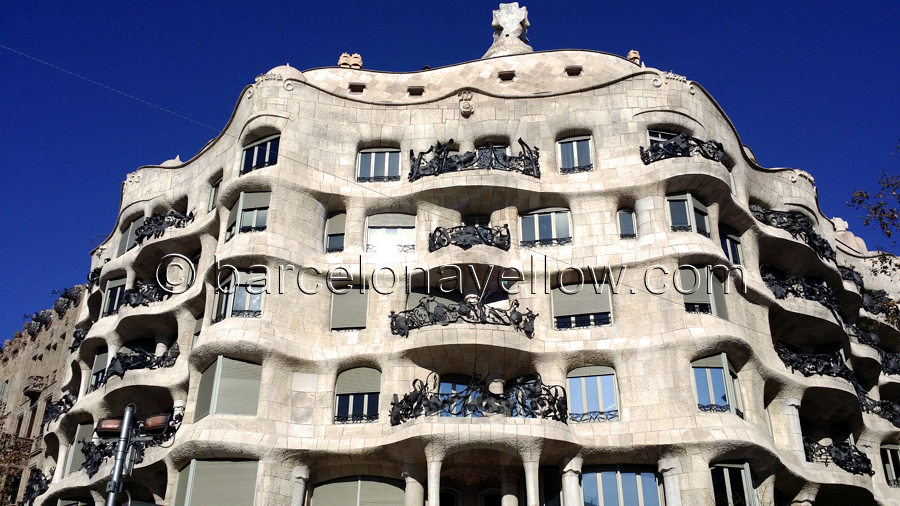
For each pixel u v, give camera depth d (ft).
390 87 123.54
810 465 102.12
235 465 90.89
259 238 102.32
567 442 90.58
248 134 112.37
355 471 94.68
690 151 108.27
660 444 90.84
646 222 104.88
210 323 101.50
